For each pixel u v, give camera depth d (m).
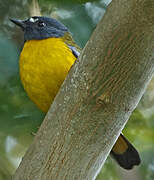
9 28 12.96
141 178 13.39
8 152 12.32
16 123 12.12
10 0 12.96
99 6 12.48
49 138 7.70
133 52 6.96
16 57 11.92
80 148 7.62
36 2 12.70
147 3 6.69
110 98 7.27
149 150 13.39
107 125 7.51
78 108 7.43
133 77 7.14
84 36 12.21
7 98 12.12
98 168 8.00
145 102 13.77
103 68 7.15
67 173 7.77
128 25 6.87
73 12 12.51
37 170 7.80
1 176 11.73
